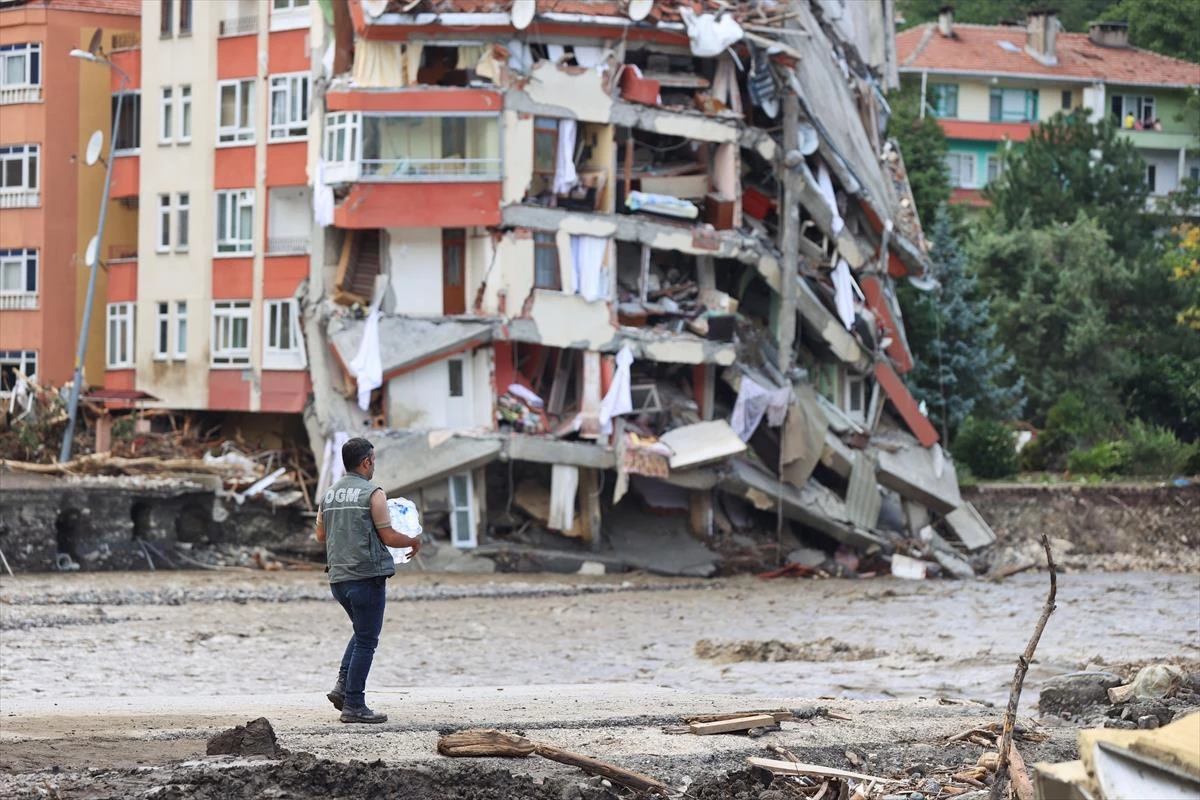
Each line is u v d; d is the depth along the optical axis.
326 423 57.19
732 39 57.84
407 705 20.53
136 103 66.44
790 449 59.31
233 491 55.84
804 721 19.42
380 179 56.00
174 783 13.48
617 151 59.12
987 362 76.19
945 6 106.31
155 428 64.25
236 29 62.56
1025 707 23.00
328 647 34.53
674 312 59.00
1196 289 82.56
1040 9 107.50
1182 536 64.19
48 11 68.25
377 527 17.03
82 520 51.09
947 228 76.56
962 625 41.06
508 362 57.31
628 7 57.31
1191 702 20.45
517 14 56.03
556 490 56.50
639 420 58.38
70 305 68.69
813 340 63.12
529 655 34.28
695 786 14.77
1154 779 9.92
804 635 38.59
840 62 67.38
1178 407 81.75
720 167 59.88
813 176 62.88
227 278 62.12
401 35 56.06
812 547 61.91
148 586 46.34
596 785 14.50
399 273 57.06
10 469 52.88
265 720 15.38
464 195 56.22
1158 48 114.38
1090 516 64.94
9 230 68.81
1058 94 105.50
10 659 30.84
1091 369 82.69
